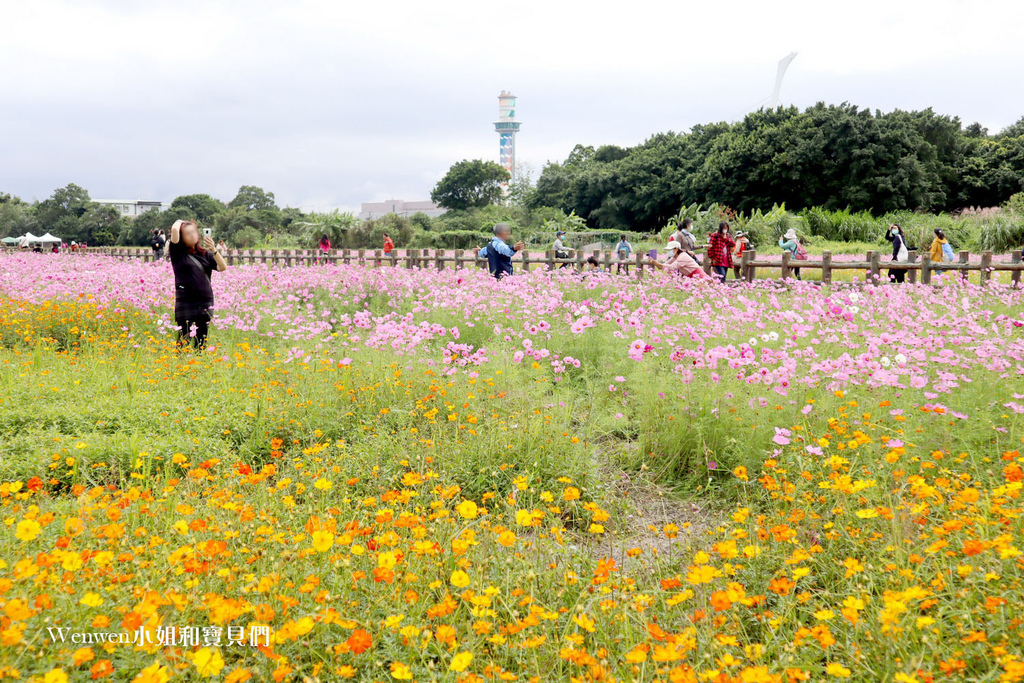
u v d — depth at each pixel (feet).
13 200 309.83
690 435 14.03
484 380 17.26
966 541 7.80
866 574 7.59
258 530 8.42
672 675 5.67
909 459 11.66
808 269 52.26
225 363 20.18
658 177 172.86
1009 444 12.60
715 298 29.35
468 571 8.20
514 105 582.35
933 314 23.88
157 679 5.41
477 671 6.97
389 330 19.34
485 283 30.91
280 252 81.10
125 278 37.93
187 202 280.10
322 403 16.20
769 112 153.99
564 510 12.19
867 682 6.28
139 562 7.22
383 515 8.32
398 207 423.64
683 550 9.82
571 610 7.39
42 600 6.19
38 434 14.03
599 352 21.77
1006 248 78.18
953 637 6.75
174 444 13.57
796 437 12.32
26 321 26.37
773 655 6.80
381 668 6.81
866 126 136.77
